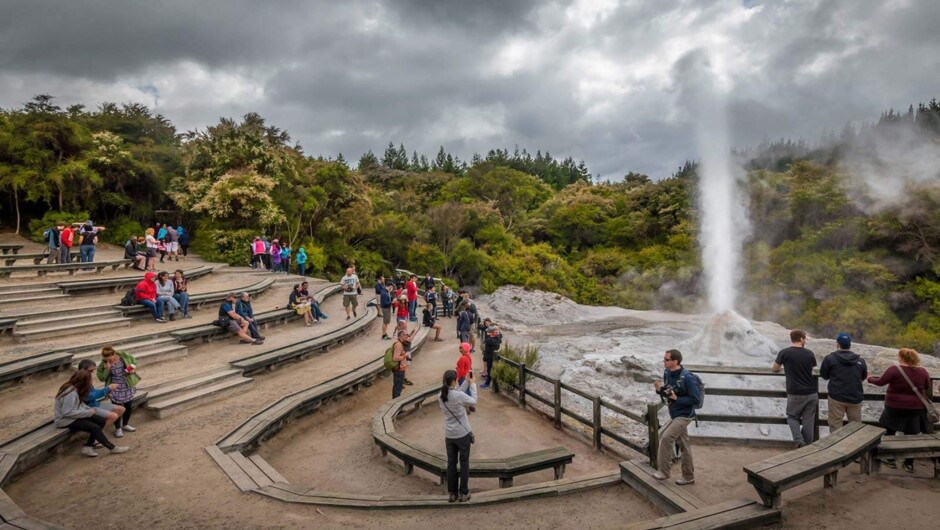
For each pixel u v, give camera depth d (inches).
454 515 222.2
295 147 1713.8
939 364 582.9
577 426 398.6
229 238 1133.1
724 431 422.3
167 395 372.2
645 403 498.0
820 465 200.2
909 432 260.4
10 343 451.2
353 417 410.0
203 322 599.8
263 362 469.4
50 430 289.0
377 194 2007.9
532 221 2405.3
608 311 1501.0
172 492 245.4
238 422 345.4
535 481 288.0
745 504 197.3
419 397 412.2
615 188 3201.3
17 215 1097.4
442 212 1871.3
